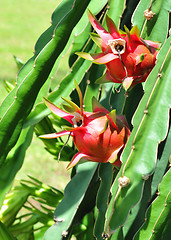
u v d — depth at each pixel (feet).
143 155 3.79
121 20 4.66
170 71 3.87
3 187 4.51
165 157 4.21
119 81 3.94
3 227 4.71
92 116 3.87
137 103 4.41
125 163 3.77
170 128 4.20
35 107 4.47
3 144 4.45
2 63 21.01
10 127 4.44
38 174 12.46
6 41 25.41
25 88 4.39
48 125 5.10
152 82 3.87
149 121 3.84
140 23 4.27
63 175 12.51
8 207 4.91
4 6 36.27
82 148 3.85
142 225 4.07
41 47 4.50
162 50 3.88
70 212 4.33
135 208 4.25
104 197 4.30
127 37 3.83
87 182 4.41
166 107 3.85
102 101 4.57
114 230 3.76
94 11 4.45
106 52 3.84
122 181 3.73
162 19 4.18
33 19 31.35
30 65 4.49
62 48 4.41
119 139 3.85
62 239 4.34
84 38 4.51
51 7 35.68
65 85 4.48
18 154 4.58
